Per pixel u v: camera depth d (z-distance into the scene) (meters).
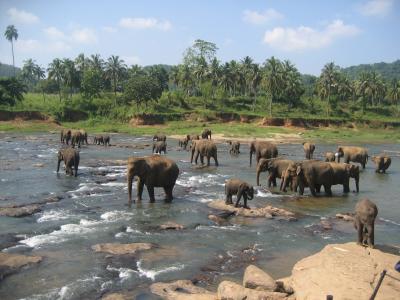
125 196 20.78
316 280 9.95
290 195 22.09
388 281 9.91
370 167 35.62
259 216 17.55
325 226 16.36
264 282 9.81
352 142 63.72
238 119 80.81
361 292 9.29
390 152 50.44
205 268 11.93
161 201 19.97
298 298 9.38
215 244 14.09
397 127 87.62
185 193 21.89
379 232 15.93
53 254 12.54
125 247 13.13
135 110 81.81
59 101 87.75
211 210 18.30
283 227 16.22
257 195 21.88
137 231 15.20
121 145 46.78
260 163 24.25
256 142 32.22
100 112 82.69
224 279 11.23
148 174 19.45
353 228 16.30
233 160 36.81
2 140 51.97
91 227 15.46
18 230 14.79
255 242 14.41
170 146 48.53
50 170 28.28
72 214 17.17
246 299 9.15
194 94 107.81
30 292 10.11
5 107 76.94
